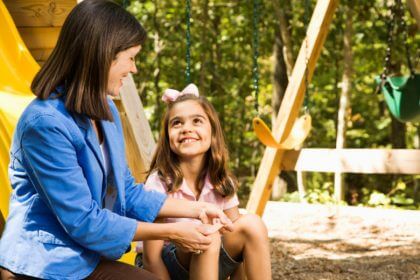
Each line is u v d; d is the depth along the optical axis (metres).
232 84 13.59
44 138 2.47
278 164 6.06
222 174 3.46
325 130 14.21
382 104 13.67
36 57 4.41
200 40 13.12
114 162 2.71
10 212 2.59
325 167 6.69
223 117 14.24
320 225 7.25
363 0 11.76
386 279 4.84
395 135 12.30
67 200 2.48
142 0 12.89
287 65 10.78
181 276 3.23
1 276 2.54
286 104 6.00
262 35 12.74
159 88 13.77
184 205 2.94
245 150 15.22
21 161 2.54
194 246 2.68
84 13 2.56
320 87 13.50
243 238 3.16
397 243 6.30
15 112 3.56
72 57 2.55
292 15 12.27
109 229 2.54
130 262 3.90
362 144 13.93
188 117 3.39
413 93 6.00
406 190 12.95
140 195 2.94
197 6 13.02
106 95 2.60
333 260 5.61
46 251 2.50
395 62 12.06
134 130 4.22
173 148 3.41
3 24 4.11
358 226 7.11
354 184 13.50
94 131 2.63
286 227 7.21
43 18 4.38
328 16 5.93
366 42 12.14
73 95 2.54
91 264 2.59
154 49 13.23
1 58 3.93
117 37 2.56
